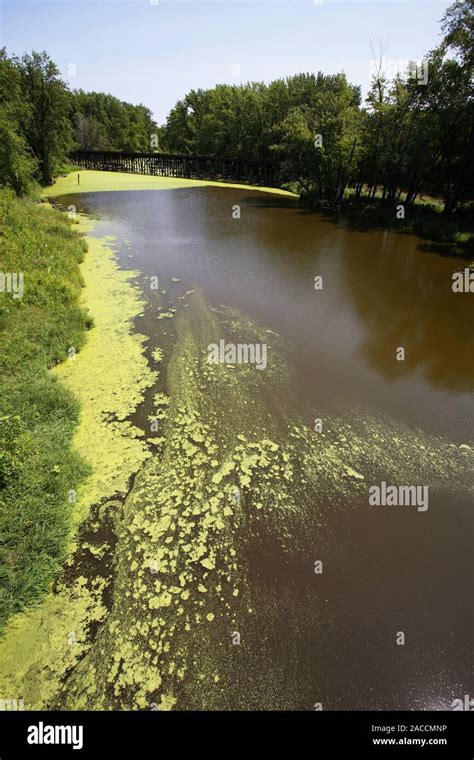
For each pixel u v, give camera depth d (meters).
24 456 6.00
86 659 4.24
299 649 4.39
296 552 5.36
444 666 4.30
